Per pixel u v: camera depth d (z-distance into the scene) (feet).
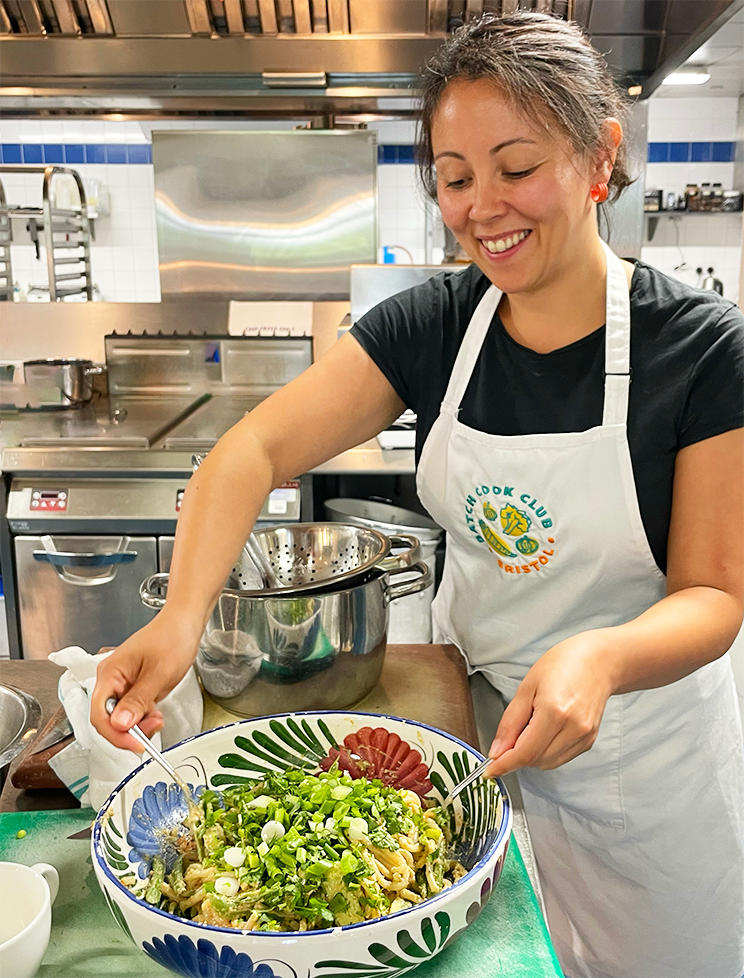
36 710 3.46
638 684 2.65
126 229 15.96
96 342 11.27
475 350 3.59
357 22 8.61
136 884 2.38
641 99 9.21
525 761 2.31
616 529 3.40
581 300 3.30
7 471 8.43
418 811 2.66
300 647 3.46
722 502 3.09
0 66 8.79
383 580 3.71
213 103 10.07
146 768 2.59
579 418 3.37
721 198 15.35
